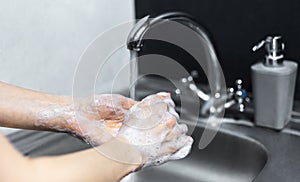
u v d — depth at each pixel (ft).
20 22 2.71
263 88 2.80
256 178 2.37
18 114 1.87
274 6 3.02
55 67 3.03
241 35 3.20
